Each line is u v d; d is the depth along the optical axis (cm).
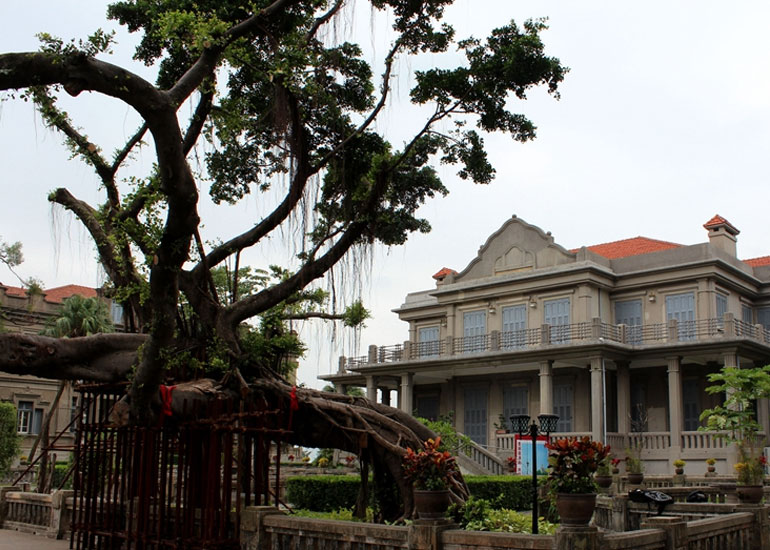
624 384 3231
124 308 1335
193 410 1140
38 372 1146
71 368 1165
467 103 1291
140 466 1209
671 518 875
